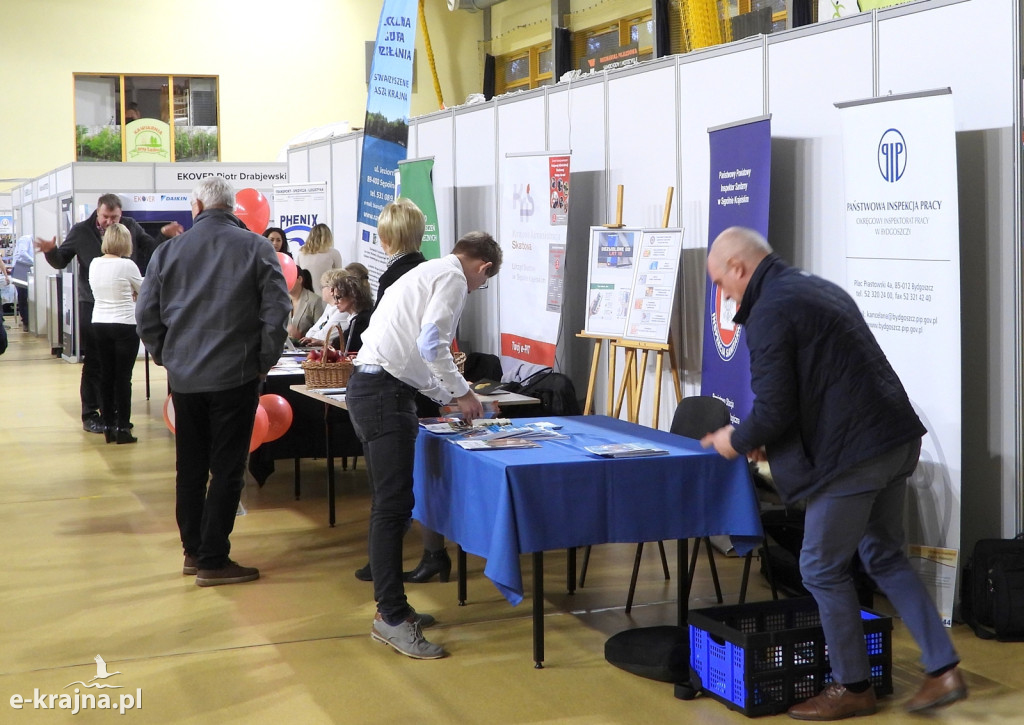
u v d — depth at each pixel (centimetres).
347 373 505
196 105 1694
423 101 1727
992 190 388
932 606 308
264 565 469
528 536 322
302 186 993
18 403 979
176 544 505
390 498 356
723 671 313
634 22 1365
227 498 434
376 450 356
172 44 1673
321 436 605
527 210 624
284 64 1716
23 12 1619
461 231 772
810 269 464
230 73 1695
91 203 1291
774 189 481
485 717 305
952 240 378
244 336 426
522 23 1620
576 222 631
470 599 418
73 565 468
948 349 382
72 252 809
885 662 319
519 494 321
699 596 423
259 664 348
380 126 750
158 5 1666
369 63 1750
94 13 1645
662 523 341
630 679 334
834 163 448
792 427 297
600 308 562
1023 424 385
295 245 998
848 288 422
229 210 435
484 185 733
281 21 1711
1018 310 383
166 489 627
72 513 567
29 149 1642
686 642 336
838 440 289
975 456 402
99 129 1667
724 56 505
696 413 411
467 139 754
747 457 320
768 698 306
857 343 291
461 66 1748
